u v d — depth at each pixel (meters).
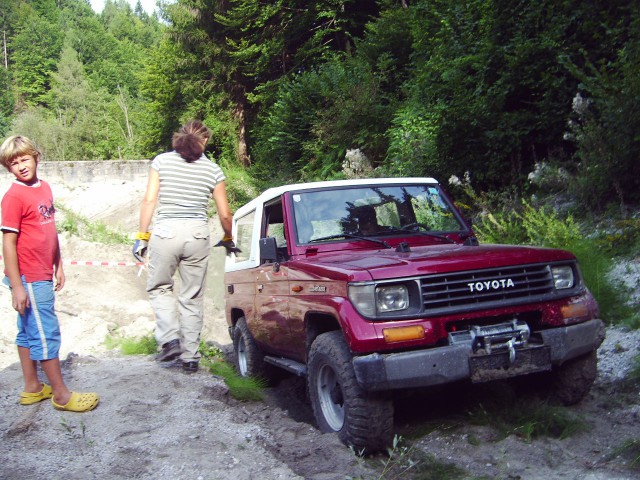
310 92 21.67
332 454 4.11
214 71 32.50
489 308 4.18
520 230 8.52
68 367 6.19
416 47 16.88
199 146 5.68
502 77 11.16
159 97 39.12
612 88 8.73
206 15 31.86
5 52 115.38
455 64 12.39
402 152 14.16
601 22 10.05
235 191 27.20
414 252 4.68
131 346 7.55
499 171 11.30
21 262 4.44
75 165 32.06
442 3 15.20
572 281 4.54
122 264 13.67
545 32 10.70
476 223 10.27
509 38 11.62
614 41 9.93
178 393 5.18
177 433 4.27
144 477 3.66
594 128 9.01
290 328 5.09
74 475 3.66
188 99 35.81
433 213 5.69
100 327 8.60
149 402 4.88
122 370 5.87
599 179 8.73
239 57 30.06
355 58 21.92
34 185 4.46
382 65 19.48
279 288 5.33
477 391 4.91
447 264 4.18
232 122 34.06
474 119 11.20
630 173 8.48
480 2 12.47
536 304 4.31
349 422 4.11
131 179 32.59
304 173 21.08
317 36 26.25
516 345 4.14
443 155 12.14
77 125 70.50
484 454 4.06
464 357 4.01
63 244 16.03
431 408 4.88
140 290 13.43
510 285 4.27
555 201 9.74
